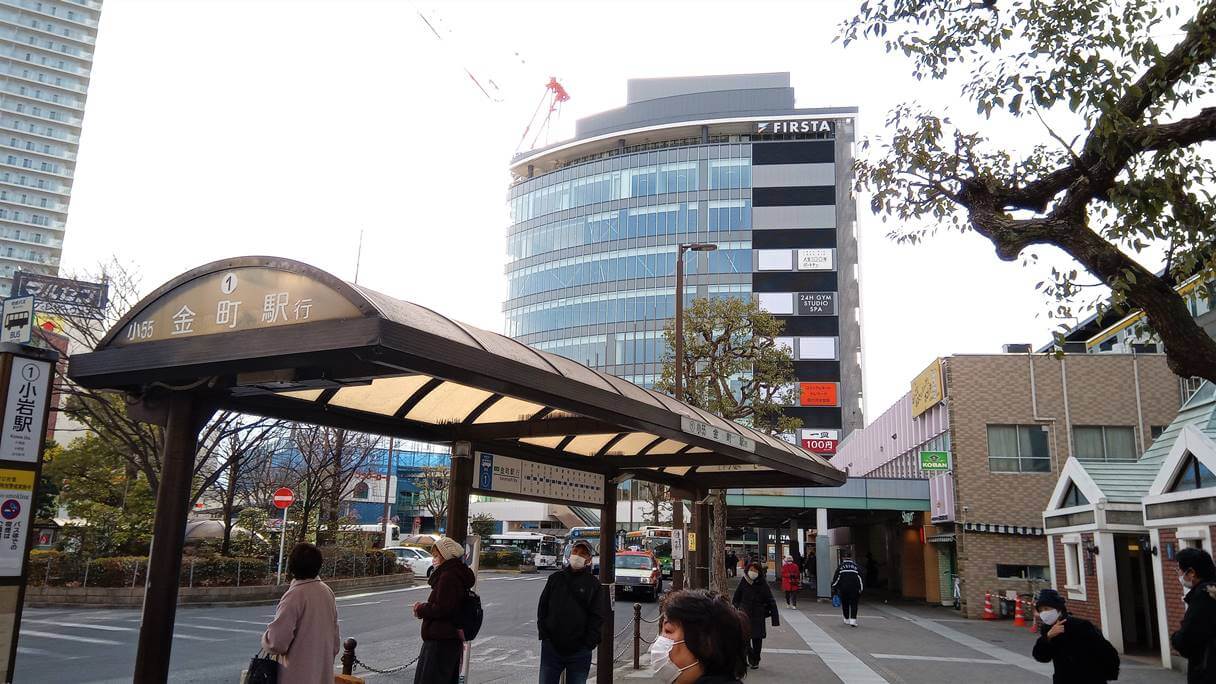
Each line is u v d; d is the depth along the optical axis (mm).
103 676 11500
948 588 32000
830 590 32906
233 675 12031
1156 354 28641
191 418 6398
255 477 33906
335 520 35344
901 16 9648
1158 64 7625
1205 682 5930
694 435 9188
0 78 148875
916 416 35062
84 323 24797
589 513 78562
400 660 13969
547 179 94812
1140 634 18969
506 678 12695
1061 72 8070
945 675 13969
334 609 6012
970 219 9617
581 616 7797
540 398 6805
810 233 82625
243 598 23734
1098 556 18484
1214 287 8867
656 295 84312
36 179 149250
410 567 39969
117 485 29188
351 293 5207
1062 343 9062
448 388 8062
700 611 2646
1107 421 28375
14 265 142250
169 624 5938
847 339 82062
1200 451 14648
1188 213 8516
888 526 43312
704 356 28750
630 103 95125
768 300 81125
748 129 89062
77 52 157500
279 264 5598
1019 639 20438
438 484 62469
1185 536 14859
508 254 96500
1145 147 8188
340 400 8031
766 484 13961
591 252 88688
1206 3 7848
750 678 12969
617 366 83750
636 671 13008
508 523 82062
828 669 14164
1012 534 27938
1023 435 28781
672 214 86000
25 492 5254
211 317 5852
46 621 17797
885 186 10430
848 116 86375
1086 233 8383
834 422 77562
